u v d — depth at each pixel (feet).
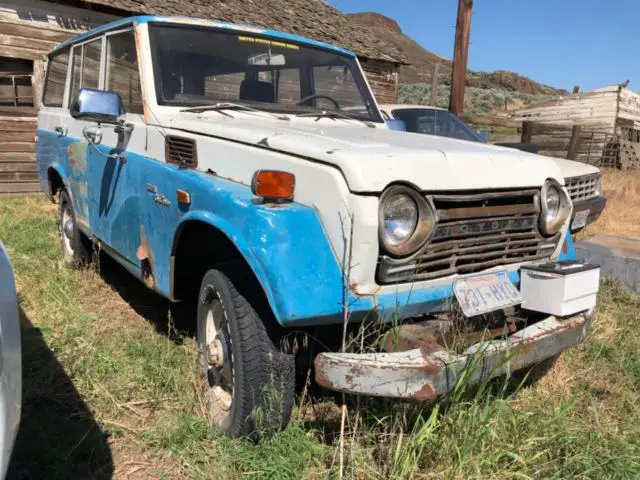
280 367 8.44
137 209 11.44
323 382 7.61
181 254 10.34
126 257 12.42
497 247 9.07
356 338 7.98
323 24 46.16
